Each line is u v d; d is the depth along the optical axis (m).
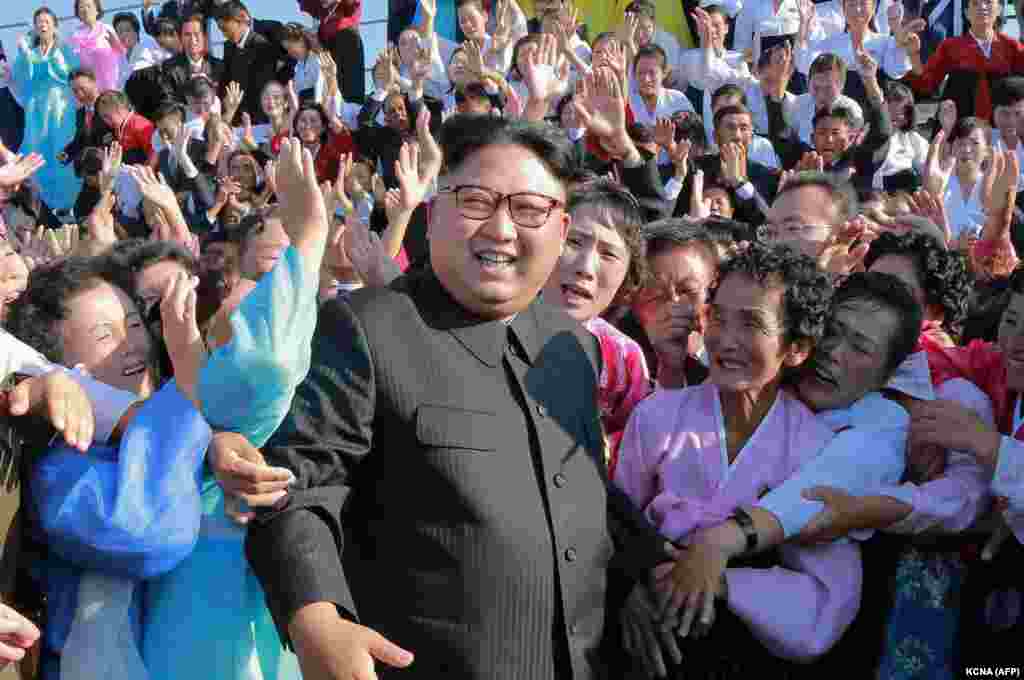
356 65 14.43
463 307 3.08
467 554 2.87
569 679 2.98
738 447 3.70
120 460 2.95
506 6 12.43
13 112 15.59
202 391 2.87
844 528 3.54
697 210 6.56
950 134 10.17
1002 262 6.27
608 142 6.21
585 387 3.21
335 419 2.86
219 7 14.95
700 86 12.00
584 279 4.29
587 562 3.05
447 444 2.89
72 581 3.06
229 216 11.58
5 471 2.90
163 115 13.35
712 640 3.58
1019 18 11.26
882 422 3.76
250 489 2.77
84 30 15.77
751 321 3.57
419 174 5.92
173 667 3.04
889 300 3.78
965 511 3.68
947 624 3.76
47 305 3.54
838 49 12.01
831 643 3.52
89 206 13.34
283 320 2.83
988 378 4.10
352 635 2.59
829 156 9.84
